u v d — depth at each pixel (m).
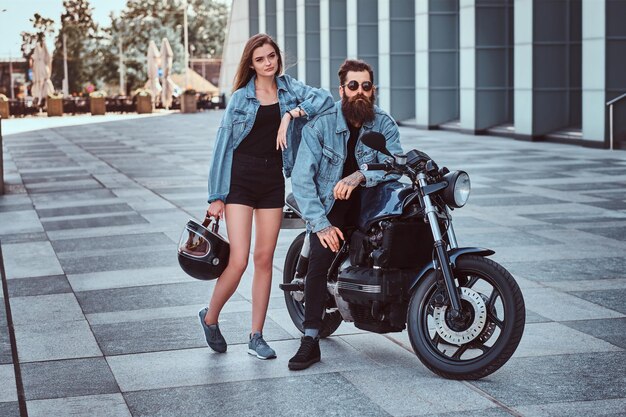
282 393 5.27
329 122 5.72
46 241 10.60
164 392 5.34
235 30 62.50
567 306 7.16
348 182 5.54
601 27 21.95
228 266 5.91
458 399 5.10
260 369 5.73
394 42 35.31
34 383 5.55
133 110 55.47
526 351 5.98
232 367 5.79
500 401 5.05
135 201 14.10
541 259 8.98
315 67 48.06
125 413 5.02
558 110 25.23
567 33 25.03
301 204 5.70
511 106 28.72
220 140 5.81
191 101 55.28
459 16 31.95
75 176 18.27
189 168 19.58
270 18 57.59
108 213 12.83
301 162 5.71
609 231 10.55
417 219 5.49
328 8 41.97
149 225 11.62
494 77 28.62
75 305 7.50
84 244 10.34
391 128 5.79
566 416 4.82
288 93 5.83
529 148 22.97
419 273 5.50
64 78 108.88
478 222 11.30
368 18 38.62
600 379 5.40
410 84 35.50
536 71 25.08
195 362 5.91
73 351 6.21
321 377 5.54
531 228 10.82
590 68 22.47
